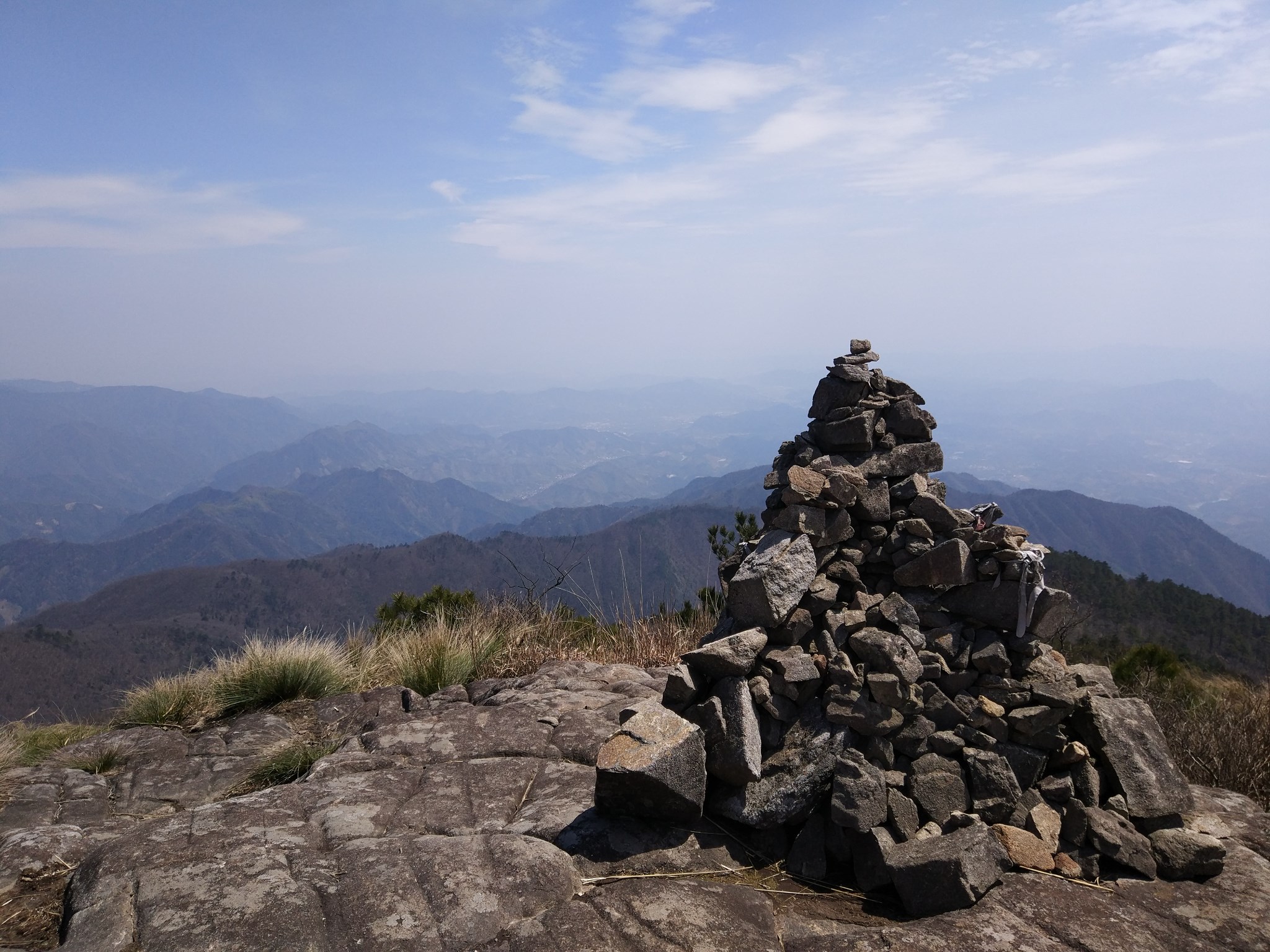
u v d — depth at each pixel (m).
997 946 2.95
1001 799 3.72
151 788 5.32
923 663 3.94
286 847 3.50
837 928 3.22
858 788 3.66
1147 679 10.00
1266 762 6.19
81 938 2.85
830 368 4.62
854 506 4.31
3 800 5.07
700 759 3.79
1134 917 3.21
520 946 2.86
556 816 3.91
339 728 6.43
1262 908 3.32
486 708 5.78
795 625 4.04
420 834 3.76
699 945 2.90
